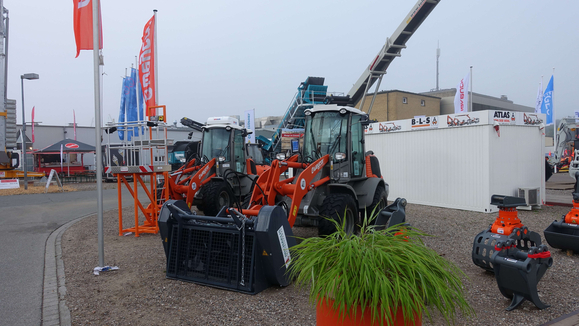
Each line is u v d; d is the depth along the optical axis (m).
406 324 2.36
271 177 6.17
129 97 15.78
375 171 8.13
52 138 37.47
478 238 4.77
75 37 6.10
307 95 15.48
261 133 23.33
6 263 5.91
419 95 35.47
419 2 12.40
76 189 19.53
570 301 4.04
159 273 5.14
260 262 4.31
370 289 2.29
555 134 22.11
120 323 3.64
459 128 10.27
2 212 11.67
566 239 5.62
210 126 9.72
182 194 8.53
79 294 4.46
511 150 10.05
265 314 3.75
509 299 4.11
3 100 19.75
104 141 27.00
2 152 19.38
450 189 10.53
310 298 2.63
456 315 3.70
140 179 7.77
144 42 11.65
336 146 6.89
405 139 11.75
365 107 34.97
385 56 14.24
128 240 7.30
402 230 2.91
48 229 8.88
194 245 4.79
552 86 21.53
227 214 4.81
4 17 20.12
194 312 3.84
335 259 2.56
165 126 7.90
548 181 18.84
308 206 6.15
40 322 3.75
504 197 4.55
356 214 6.45
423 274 2.42
